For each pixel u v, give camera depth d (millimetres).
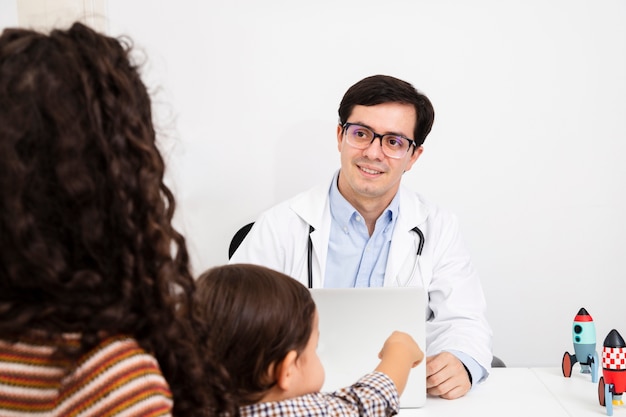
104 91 636
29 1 2293
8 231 595
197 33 2385
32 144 607
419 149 1857
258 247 1873
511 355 2520
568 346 2506
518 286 2490
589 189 2457
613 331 1450
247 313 958
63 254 618
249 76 2406
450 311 1794
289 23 2391
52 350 625
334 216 1869
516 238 2475
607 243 2475
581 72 2416
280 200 2451
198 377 703
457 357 1605
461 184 2455
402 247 1842
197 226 2441
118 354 633
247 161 2436
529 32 2404
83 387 623
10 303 615
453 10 2396
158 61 2385
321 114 2422
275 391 1001
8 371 623
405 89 1744
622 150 2439
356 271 1877
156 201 661
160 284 661
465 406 1471
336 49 2402
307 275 1847
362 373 1415
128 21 2369
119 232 641
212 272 1041
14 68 618
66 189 604
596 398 1505
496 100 2428
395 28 2398
